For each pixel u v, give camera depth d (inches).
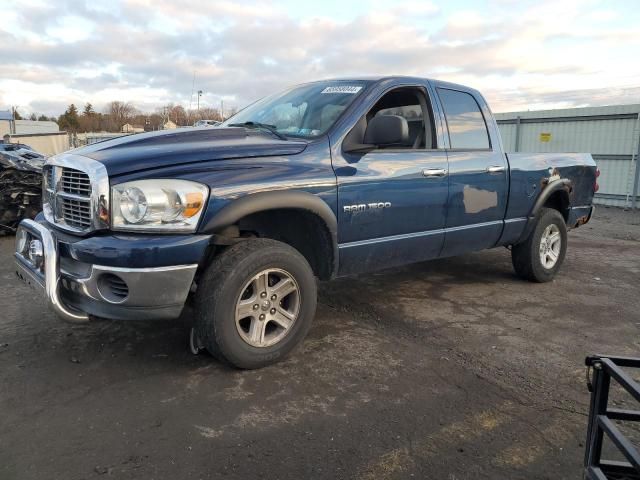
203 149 131.2
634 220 438.6
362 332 167.3
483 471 99.3
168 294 121.6
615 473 79.9
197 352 141.2
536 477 98.0
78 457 100.0
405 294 210.2
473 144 192.9
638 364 77.7
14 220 332.2
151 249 117.6
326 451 104.1
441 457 103.3
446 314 187.0
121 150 130.5
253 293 133.8
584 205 247.3
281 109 174.9
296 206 136.9
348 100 161.3
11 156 351.6
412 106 182.1
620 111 506.6
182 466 98.2
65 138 1402.6
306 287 140.9
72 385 127.9
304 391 127.6
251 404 121.0
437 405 122.9
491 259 275.0
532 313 190.1
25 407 117.5
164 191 120.6
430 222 175.2
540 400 126.4
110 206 121.3
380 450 104.9
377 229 159.9
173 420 113.5
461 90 194.1
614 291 220.2
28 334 159.0
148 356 144.6
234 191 127.2
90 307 124.3
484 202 193.2
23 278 144.9
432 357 149.4
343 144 151.8
